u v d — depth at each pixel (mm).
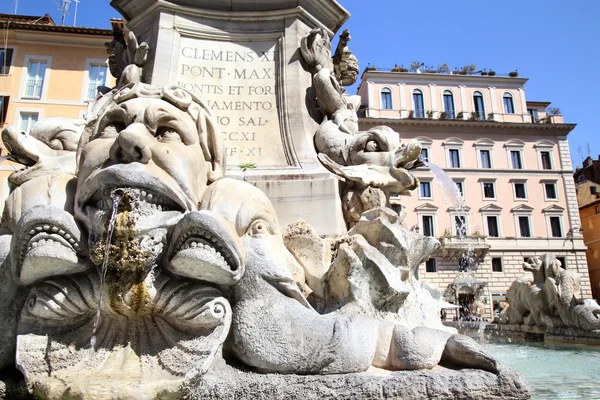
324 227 3430
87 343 2148
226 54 4367
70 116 20984
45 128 3285
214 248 2098
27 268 2045
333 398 1963
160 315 2184
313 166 3844
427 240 3242
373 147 3846
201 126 2588
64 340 2143
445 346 2230
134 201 2098
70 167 3125
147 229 2076
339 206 3525
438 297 3658
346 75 5609
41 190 2438
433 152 32688
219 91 4191
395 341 2209
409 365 2148
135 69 4113
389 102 34500
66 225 2098
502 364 2107
